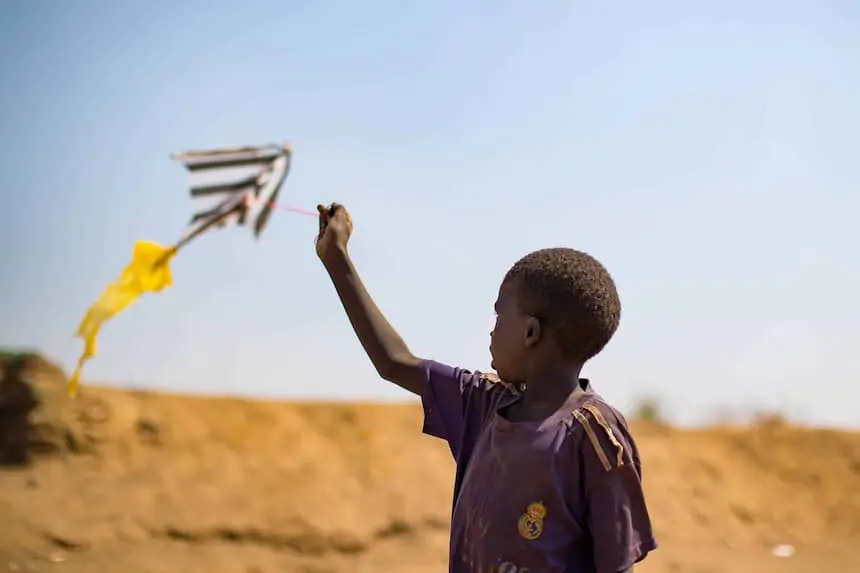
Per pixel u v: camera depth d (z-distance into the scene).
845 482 15.02
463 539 2.79
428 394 3.05
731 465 15.16
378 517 12.05
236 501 11.84
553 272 2.75
